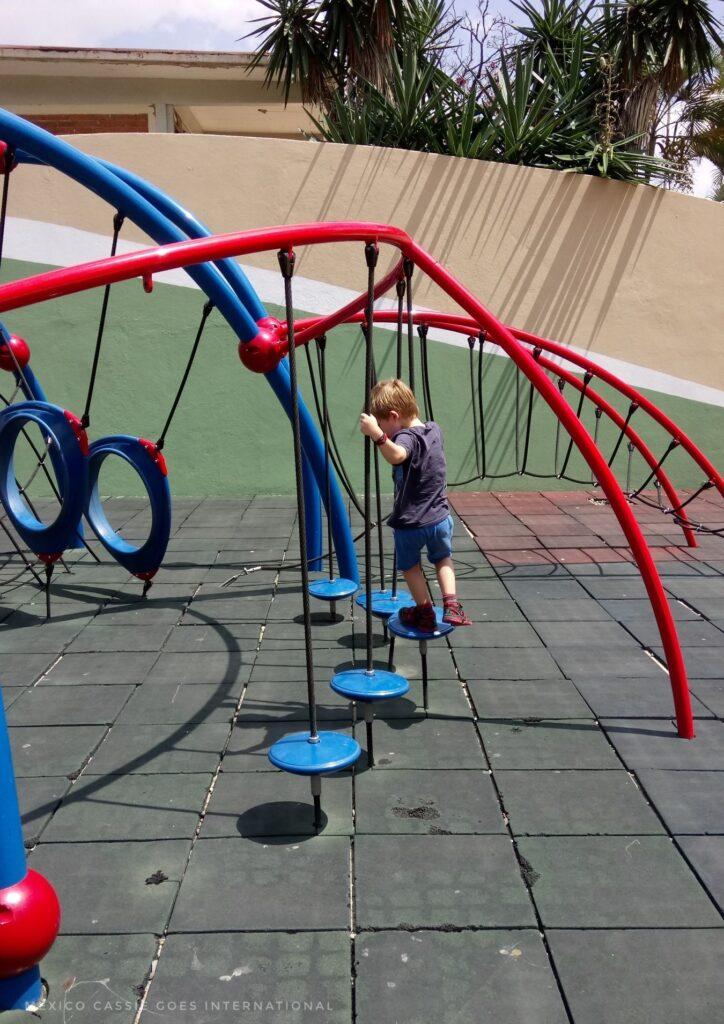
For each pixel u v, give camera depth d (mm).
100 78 11203
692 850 2584
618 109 9039
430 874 2473
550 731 3381
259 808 2838
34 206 7668
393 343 7977
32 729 3447
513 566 5789
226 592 5270
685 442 5703
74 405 7953
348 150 7680
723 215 7883
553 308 7961
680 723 3326
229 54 10797
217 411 7996
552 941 2197
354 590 4566
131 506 7777
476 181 7789
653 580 3326
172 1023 1950
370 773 3057
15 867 1943
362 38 8719
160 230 3943
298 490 2619
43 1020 1962
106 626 4688
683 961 2127
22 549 6355
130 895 2393
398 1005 1993
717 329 8039
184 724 3471
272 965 2123
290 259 2619
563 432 8195
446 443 8164
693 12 8391
